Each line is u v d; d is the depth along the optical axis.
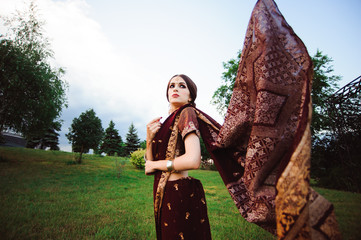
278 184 0.53
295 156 0.51
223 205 4.75
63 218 3.21
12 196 4.58
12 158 12.59
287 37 0.73
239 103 0.88
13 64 11.09
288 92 0.68
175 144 1.13
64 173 9.20
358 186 5.95
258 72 0.77
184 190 1.06
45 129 13.87
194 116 1.14
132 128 43.00
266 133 0.70
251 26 0.89
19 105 11.59
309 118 0.52
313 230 0.46
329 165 8.45
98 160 17.28
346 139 8.63
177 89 1.36
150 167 1.16
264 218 0.67
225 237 2.66
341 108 8.92
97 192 5.71
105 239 2.44
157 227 1.14
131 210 3.95
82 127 14.37
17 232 2.53
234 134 0.88
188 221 1.00
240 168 0.91
